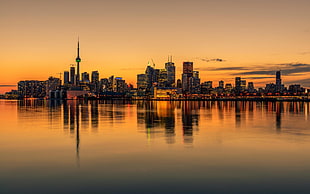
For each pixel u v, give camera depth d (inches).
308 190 565.9
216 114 2992.1
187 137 1238.9
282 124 1839.3
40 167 730.2
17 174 669.3
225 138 1208.8
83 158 828.0
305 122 1987.0
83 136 1262.3
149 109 4402.1
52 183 606.2
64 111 3577.8
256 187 583.8
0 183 605.9
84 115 2738.7
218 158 827.4
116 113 3147.1
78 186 588.1
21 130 1483.8
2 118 2316.7
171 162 780.6
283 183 608.1
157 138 1203.9
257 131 1464.1
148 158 826.2
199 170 701.9
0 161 791.1
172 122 1977.1
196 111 3747.5
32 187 581.9
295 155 869.2
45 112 3307.1
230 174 670.5
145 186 588.7
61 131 1443.2
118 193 550.6
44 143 1076.5
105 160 803.4
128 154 880.9
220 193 550.9
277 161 792.3
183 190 566.6
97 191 560.7
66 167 729.6
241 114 3011.8
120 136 1266.0
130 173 676.7
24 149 960.3
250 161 794.2
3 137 1232.2
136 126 1701.5
